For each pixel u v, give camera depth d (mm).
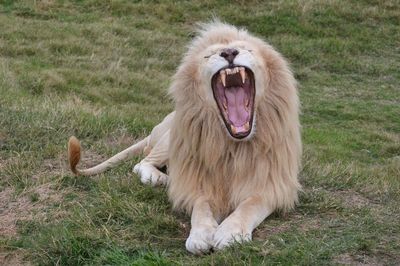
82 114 17234
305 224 10438
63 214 11359
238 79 10812
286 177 10977
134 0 43531
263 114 10711
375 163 22797
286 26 40594
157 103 28672
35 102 19297
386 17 42344
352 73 35969
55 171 13227
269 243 9422
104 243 10109
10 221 11359
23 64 31531
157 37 37969
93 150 14828
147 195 11641
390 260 9016
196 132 10820
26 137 14938
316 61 36938
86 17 40812
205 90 10602
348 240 9469
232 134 10352
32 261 10125
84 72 31047
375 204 11906
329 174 13414
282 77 10961
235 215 9938
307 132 25953
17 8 41031
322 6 42688
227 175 10844
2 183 12781
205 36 11375
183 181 10977
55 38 36438
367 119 29203
